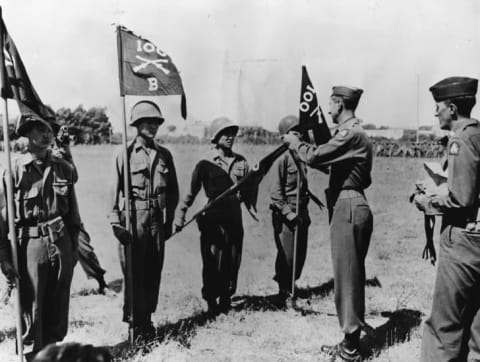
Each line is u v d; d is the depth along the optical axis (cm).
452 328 323
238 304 468
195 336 407
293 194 462
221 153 455
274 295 488
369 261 533
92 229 631
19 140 514
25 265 343
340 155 357
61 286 356
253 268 541
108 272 551
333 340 400
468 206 302
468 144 303
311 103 419
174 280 517
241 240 458
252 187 464
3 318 436
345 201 361
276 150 421
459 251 313
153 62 378
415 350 379
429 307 444
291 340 398
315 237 622
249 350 384
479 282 316
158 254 397
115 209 388
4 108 335
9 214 336
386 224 588
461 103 319
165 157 403
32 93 355
